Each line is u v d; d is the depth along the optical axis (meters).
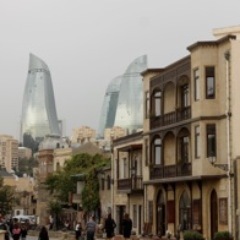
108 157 90.56
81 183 81.00
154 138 54.56
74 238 61.31
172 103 52.12
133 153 62.59
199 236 36.09
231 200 42.91
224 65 44.38
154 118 54.56
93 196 76.19
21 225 52.16
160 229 54.09
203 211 46.16
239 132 43.25
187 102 49.19
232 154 43.12
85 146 105.88
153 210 55.62
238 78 43.50
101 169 74.81
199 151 45.62
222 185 44.12
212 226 45.78
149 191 56.94
